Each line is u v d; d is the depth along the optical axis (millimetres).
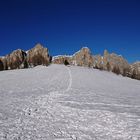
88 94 35062
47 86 45094
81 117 19688
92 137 14836
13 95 31719
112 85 55844
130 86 58688
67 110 22156
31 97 30000
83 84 51312
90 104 25656
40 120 18375
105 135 15266
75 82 53469
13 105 23719
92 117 19719
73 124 17609
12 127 16031
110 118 19422
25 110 21578
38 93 34688
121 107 24719
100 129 16516
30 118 18781
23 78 58812
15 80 54906
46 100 27703
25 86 44656
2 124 16531
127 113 21312
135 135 15320
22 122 17438
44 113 20797
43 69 78188
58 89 40562
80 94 34625
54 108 23016
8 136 14219
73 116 19984
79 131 15984
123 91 45125
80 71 75938
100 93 37531
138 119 19250
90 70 84750
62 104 24938
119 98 32625
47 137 14484
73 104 25203
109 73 89188
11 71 75125
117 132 15898
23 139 13891
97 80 61906
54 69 77812
